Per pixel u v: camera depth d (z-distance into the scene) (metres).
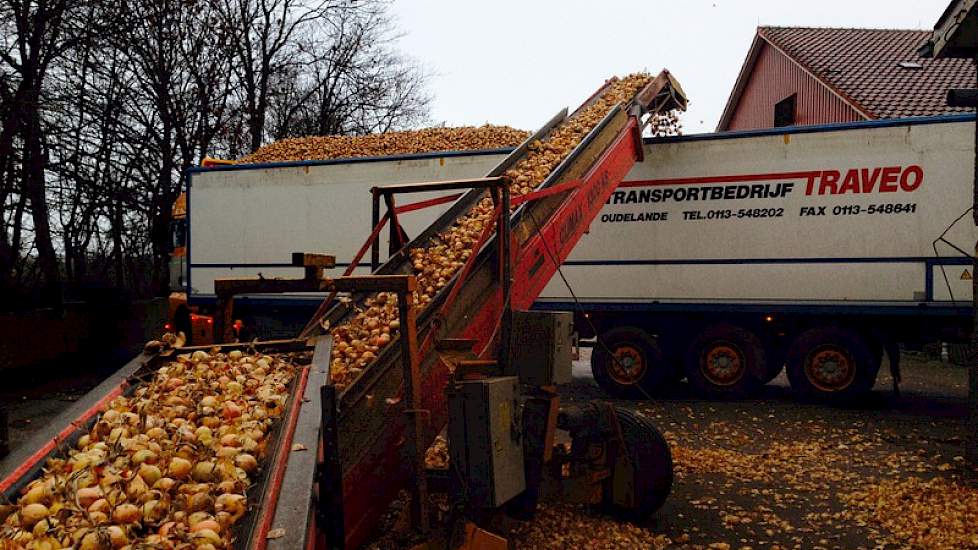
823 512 6.32
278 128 32.78
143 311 20.77
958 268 10.59
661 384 12.08
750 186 11.57
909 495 6.57
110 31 16.97
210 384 3.51
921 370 16.44
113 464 2.50
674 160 11.96
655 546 5.42
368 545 4.39
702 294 11.83
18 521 2.22
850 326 11.37
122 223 25.69
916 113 19.92
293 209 14.42
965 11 7.39
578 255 12.48
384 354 4.54
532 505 4.76
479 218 6.23
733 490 6.95
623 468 5.77
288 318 14.76
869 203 10.98
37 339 16.31
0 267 17.84
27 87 15.76
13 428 10.30
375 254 5.86
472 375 4.52
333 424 3.28
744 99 30.61
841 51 24.88
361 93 32.50
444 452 6.88
